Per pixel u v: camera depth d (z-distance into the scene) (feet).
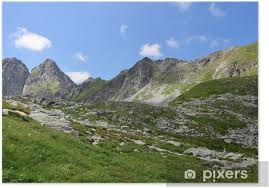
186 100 647.56
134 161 118.93
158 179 101.71
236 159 174.81
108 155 118.01
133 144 173.68
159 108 411.13
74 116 358.02
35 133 107.96
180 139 291.99
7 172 80.94
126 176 97.45
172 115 390.42
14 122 111.65
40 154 93.15
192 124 366.02
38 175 83.97
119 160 111.96
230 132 367.25
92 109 407.23
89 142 142.31
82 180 87.30
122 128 289.94
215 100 554.05
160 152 169.37
